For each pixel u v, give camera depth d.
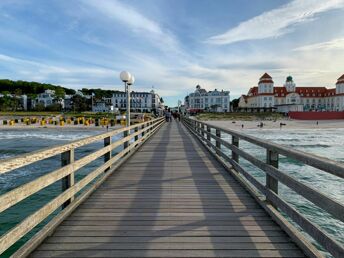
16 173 13.13
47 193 9.59
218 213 3.65
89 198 4.27
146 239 2.92
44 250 2.68
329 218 7.93
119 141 6.57
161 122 26.72
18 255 2.45
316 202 2.29
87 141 4.00
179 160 7.58
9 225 7.39
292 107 86.44
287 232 3.00
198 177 5.64
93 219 3.44
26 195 2.40
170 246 2.78
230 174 5.86
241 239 2.92
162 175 5.81
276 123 62.88
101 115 79.06
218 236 2.99
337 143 28.41
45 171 13.59
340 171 1.91
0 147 24.97
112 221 3.38
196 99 113.69
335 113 76.06
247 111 95.75
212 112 93.75
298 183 2.65
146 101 115.94
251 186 4.63
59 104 110.69
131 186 4.96
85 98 119.25
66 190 3.45
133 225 3.27
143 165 6.88
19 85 150.25
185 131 18.56
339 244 2.02
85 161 4.00
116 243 2.83
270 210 3.52
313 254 2.44
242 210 3.76
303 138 33.72
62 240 2.89
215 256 2.59
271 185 3.62
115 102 114.62
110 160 5.75
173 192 4.59
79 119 53.22
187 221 3.39
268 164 3.61
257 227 3.21
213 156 8.16
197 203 4.05
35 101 118.94
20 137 34.41
